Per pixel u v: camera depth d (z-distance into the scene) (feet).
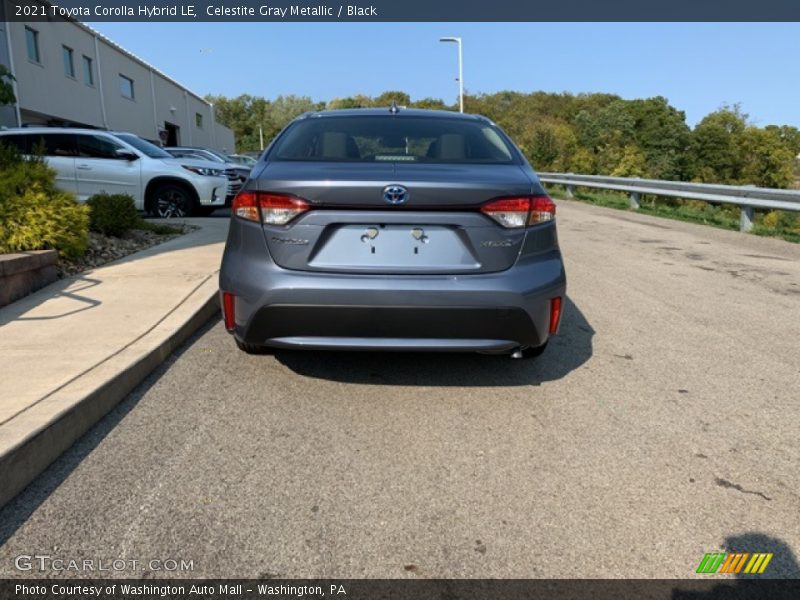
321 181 10.54
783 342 15.88
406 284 10.50
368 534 7.78
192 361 13.44
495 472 9.29
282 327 10.73
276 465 9.34
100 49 92.53
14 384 10.66
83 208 21.01
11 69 66.64
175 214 39.96
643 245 32.01
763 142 240.94
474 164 11.84
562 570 7.20
